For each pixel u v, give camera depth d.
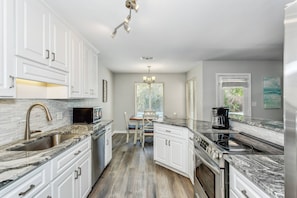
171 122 3.61
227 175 1.51
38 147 2.11
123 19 2.42
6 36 1.38
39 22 1.81
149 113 5.39
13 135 1.94
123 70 6.88
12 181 1.06
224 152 1.54
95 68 3.79
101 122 3.75
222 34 3.09
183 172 3.23
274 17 2.45
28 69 1.63
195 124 3.27
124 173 3.44
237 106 5.34
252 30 2.92
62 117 3.08
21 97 2.05
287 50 0.76
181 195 2.66
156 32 2.96
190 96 6.89
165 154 3.62
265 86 5.36
